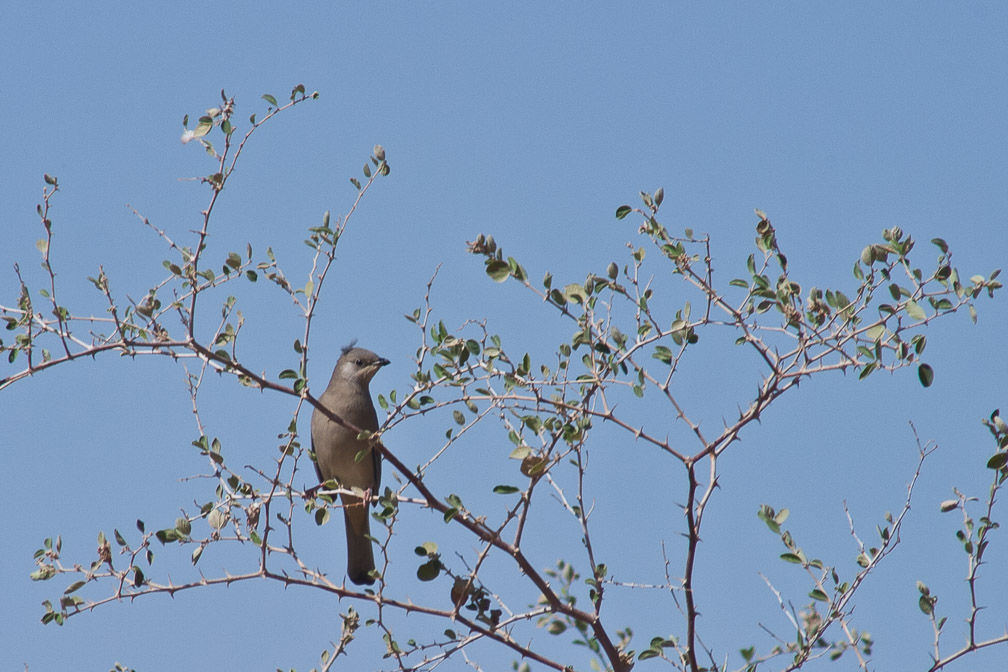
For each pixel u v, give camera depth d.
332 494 10.55
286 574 10.18
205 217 10.59
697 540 10.02
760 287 9.74
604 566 10.66
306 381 10.60
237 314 10.77
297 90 10.84
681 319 10.12
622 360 9.89
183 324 10.42
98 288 10.33
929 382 9.05
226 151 10.69
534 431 9.85
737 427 9.85
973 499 9.87
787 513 10.72
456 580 10.41
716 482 9.93
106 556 10.04
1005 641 9.84
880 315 9.27
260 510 10.39
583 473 10.34
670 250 10.00
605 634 10.44
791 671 10.53
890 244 9.33
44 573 9.95
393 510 9.97
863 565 10.72
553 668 10.62
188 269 10.50
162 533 10.09
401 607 10.20
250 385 10.73
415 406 10.52
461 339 10.13
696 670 10.08
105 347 10.30
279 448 10.46
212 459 10.31
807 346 9.54
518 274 10.03
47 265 10.38
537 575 10.23
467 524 10.10
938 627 10.08
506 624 10.31
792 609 10.70
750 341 9.82
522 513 9.99
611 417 9.93
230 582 10.16
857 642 10.64
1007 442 9.59
